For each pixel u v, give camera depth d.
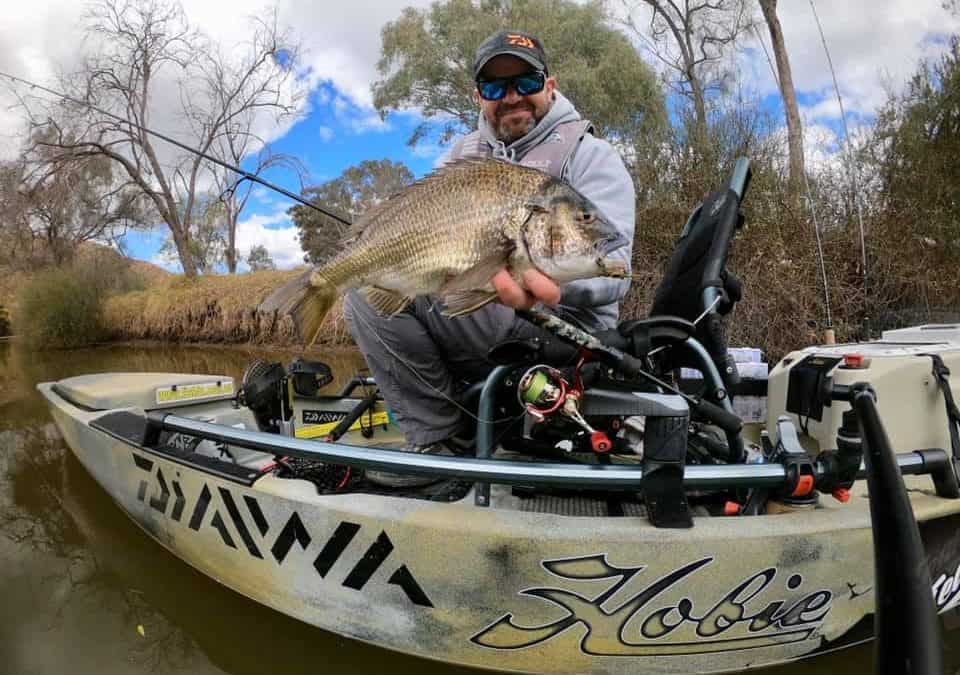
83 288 15.03
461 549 1.46
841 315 5.62
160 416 2.10
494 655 1.54
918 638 0.85
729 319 5.63
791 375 2.09
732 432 1.73
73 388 2.93
